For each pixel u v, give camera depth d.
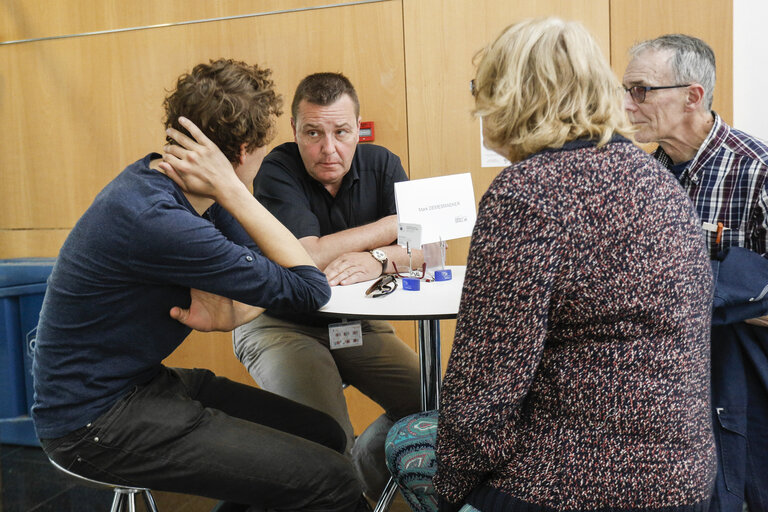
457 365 0.89
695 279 0.89
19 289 2.68
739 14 2.40
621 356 0.86
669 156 1.65
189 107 1.32
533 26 0.97
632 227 0.86
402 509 2.19
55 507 2.23
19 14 3.04
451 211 1.81
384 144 2.77
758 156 1.46
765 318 1.37
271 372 1.90
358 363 2.07
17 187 3.16
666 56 1.53
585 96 0.93
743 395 1.38
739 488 1.37
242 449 1.33
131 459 1.28
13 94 3.10
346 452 1.91
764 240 1.44
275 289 1.34
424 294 1.59
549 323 0.89
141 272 1.24
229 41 2.85
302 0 2.76
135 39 2.94
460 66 2.64
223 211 1.58
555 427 0.88
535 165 0.88
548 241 0.84
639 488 0.85
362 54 2.73
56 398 1.27
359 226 2.08
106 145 3.04
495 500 0.90
